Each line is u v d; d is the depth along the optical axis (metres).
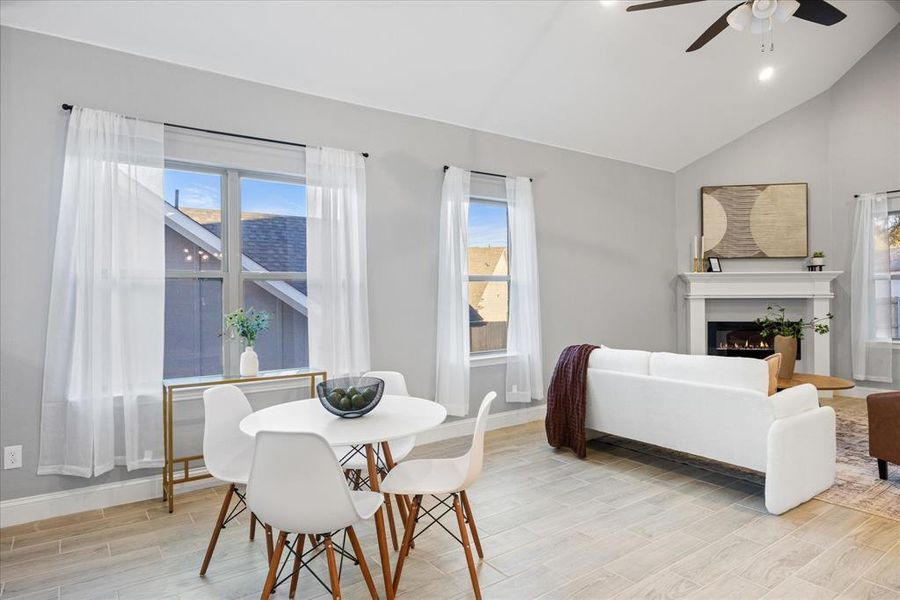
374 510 1.89
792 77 5.69
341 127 4.05
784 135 6.34
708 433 3.21
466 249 4.61
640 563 2.37
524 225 5.04
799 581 2.20
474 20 3.70
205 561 2.31
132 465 3.08
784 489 2.88
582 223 5.74
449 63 4.03
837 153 6.11
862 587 2.15
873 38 5.59
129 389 3.08
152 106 3.29
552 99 4.78
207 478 3.41
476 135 4.86
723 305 6.52
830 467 3.21
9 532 2.75
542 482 3.44
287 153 3.79
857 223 5.90
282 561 2.42
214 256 3.64
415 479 2.20
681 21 4.22
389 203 4.30
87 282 2.97
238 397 2.60
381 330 4.23
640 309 6.30
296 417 2.29
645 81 4.89
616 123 5.43
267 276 3.82
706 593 2.12
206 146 3.47
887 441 3.29
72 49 3.04
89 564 2.40
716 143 6.45
